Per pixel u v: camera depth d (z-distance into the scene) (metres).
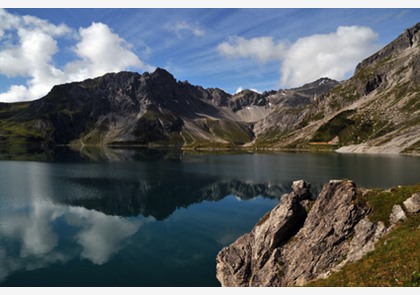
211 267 50.84
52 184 116.88
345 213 37.81
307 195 46.19
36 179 126.44
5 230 66.94
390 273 24.14
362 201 38.78
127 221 75.56
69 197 97.38
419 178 111.38
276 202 94.00
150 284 45.41
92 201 93.56
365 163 163.88
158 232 67.75
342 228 37.09
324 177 124.06
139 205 90.81
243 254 43.06
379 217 35.84
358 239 35.22
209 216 80.19
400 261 25.14
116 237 64.44
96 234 66.00
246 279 40.81
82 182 122.12
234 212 83.81
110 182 123.56
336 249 35.97
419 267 22.92
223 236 65.50
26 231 66.62
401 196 36.59
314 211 40.81
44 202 90.56
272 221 42.53
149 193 106.12
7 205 86.50
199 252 56.88
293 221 41.81
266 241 41.41
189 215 81.06
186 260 53.44
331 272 32.88
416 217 32.72
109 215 80.19
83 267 50.72
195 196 102.38
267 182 123.12
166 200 97.00
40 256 54.62
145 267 50.81
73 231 67.50
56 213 80.56
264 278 38.44
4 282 45.72
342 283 26.03
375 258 27.72
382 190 39.94
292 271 36.94
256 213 82.75
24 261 52.56
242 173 146.38
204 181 127.50
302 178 125.19
